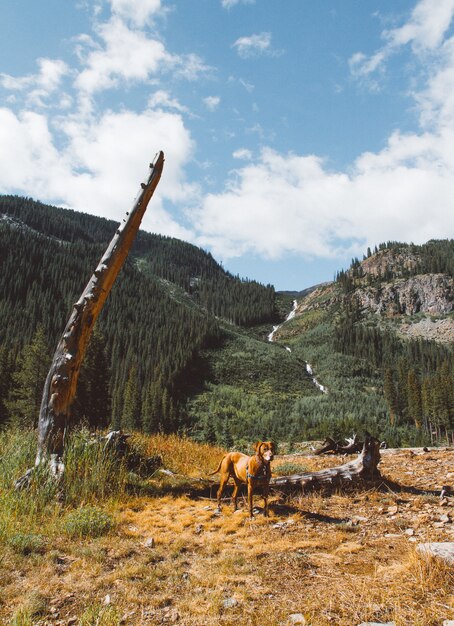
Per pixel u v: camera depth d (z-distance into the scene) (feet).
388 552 15.02
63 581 13.57
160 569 14.43
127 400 256.73
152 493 26.73
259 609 11.16
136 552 16.37
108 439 30.45
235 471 22.85
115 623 10.65
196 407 334.85
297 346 644.69
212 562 15.07
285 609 11.07
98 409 145.59
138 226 35.76
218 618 10.80
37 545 16.49
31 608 11.60
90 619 10.70
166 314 607.37
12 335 370.94
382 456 39.11
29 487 23.09
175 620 10.91
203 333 522.88
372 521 19.35
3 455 28.45
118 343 430.20
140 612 11.44
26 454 28.17
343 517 20.53
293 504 23.30
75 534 18.24
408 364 468.75
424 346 569.64
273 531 18.63
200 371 434.71
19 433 33.22
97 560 15.31
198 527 19.54
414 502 21.52
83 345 31.17
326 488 25.34
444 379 266.36
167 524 20.17
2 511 19.98
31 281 529.04
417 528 17.60
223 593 12.41
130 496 25.34
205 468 37.27
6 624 10.93
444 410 256.11
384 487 25.32
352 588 11.85
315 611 10.67
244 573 13.84
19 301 467.52
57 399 28.60
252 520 20.31
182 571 14.38
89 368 144.87
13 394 136.98
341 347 575.79
